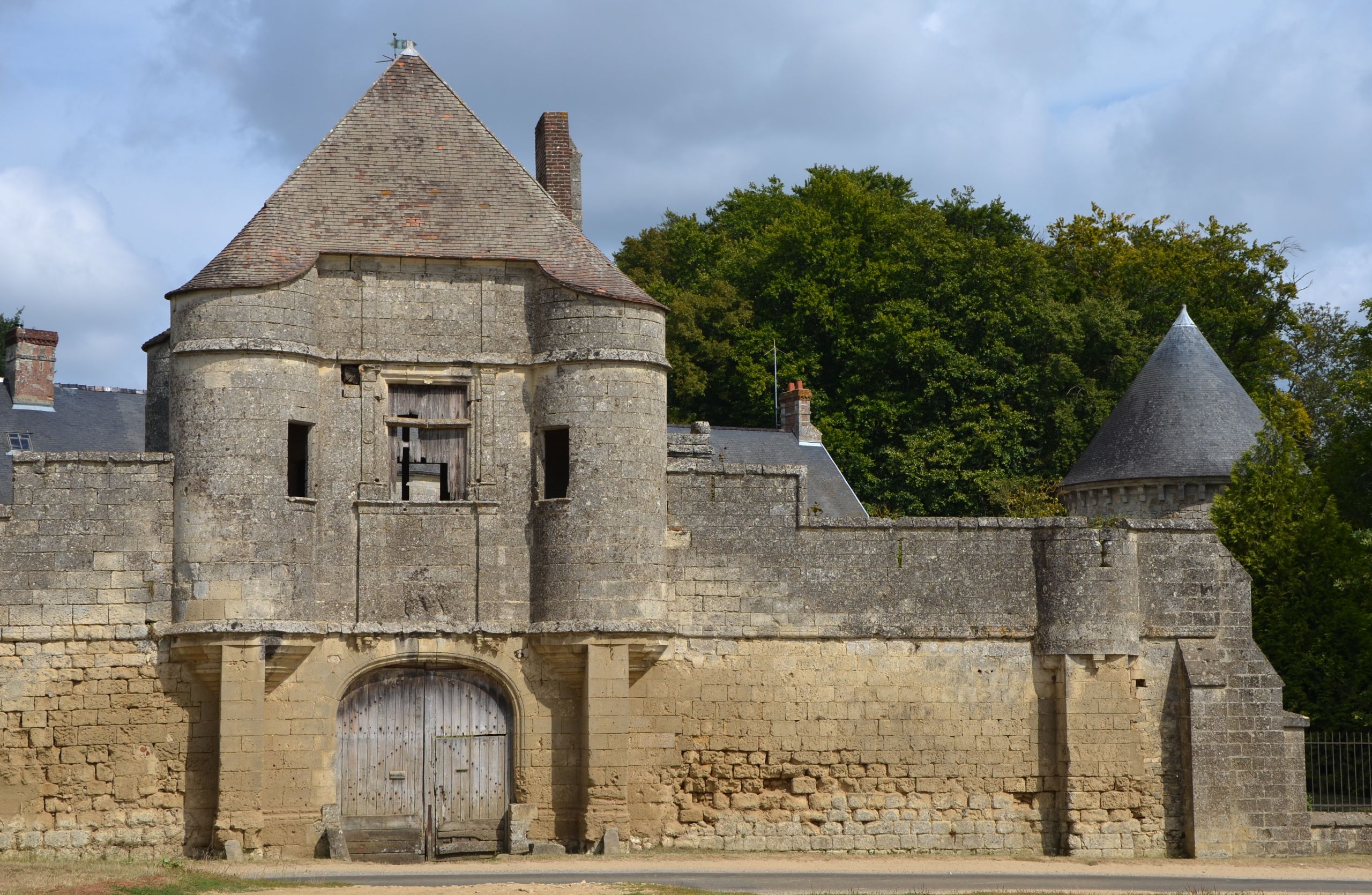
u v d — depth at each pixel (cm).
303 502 2616
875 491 5294
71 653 2566
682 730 2731
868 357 5434
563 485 2792
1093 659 2806
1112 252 6106
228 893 2064
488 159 2853
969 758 2798
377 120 2844
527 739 2686
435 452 2731
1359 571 3322
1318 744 3088
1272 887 2366
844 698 2778
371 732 2659
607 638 2658
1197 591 2892
